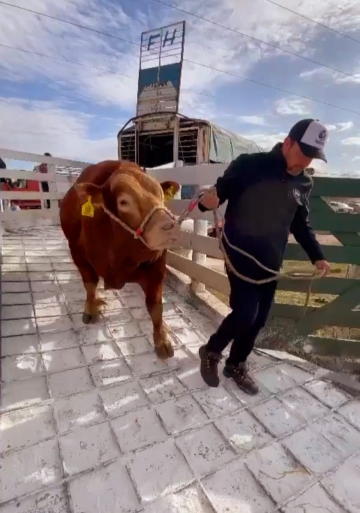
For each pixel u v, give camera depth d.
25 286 4.28
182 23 12.63
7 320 3.39
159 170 4.71
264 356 3.07
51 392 2.40
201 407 2.36
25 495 1.66
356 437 2.19
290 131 2.03
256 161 2.11
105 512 1.61
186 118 12.38
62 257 5.57
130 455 1.93
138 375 2.66
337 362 3.16
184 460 1.92
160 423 2.18
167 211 2.25
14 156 7.45
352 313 3.14
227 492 1.75
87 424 2.13
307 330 3.21
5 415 2.15
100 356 2.88
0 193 7.52
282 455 2.01
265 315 2.47
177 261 4.57
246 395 2.52
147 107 13.56
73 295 4.08
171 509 1.65
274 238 2.21
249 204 2.14
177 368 2.79
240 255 2.24
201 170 3.92
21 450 1.91
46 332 3.21
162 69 13.15
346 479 1.87
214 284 3.70
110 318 3.58
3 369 2.61
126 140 14.17
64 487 1.72
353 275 3.31
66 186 10.01
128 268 2.64
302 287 3.17
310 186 2.27
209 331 3.45
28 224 8.22
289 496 1.75
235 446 2.04
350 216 2.96
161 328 3.01
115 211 2.36
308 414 2.37
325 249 3.06
